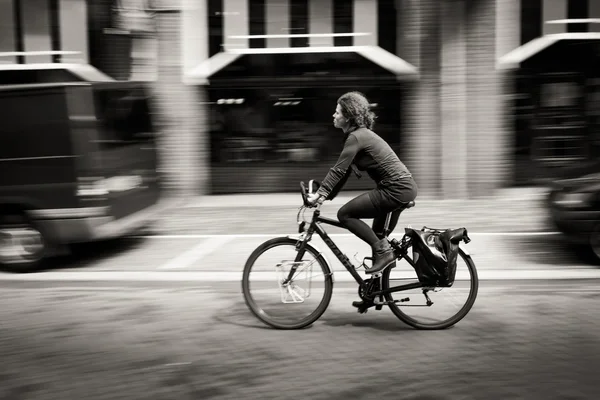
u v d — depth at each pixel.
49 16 11.75
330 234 8.94
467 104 11.54
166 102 11.87
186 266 7.66
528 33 11.46
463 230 5.47
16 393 4.36
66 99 7.29
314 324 5.70
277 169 12.20
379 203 5.37
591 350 5.00
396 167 5.35
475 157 11.62
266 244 5.58
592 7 11.50
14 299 6.58
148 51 11.77
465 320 5.73
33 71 11.80
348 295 6.51
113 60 11.80
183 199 12.01
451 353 4.98
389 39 11.75
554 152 11.84
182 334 5.48
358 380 4.48
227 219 10.36
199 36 11.84
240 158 12.19
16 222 7.57
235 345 5.20
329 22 11.80
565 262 7.52
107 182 7.54
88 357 4.98
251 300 5.62
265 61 11.91
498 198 11.69
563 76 11.66
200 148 12.08
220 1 11.79
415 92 11.70
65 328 5.67
